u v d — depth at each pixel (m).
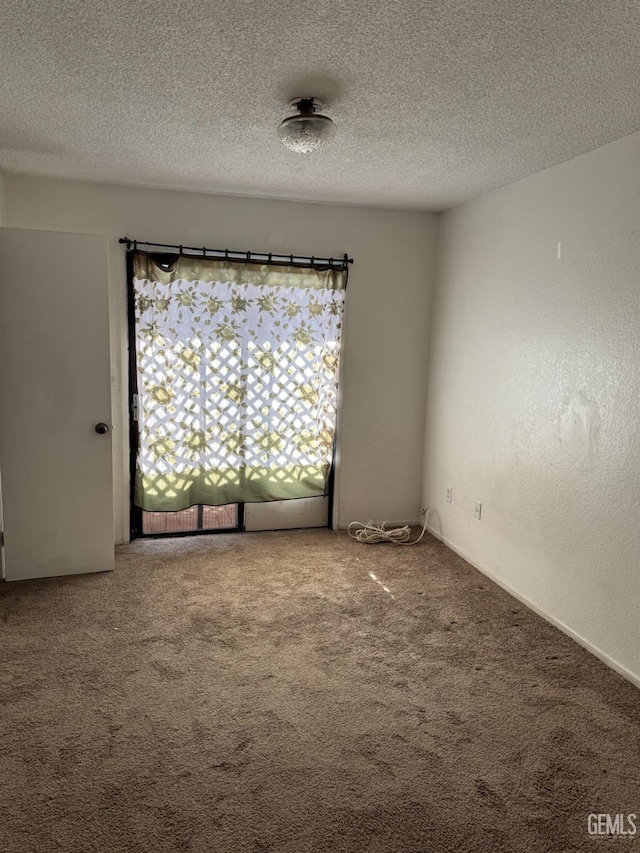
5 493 3.13
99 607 2.94
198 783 1.82
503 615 2.98
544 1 1.50
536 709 2.23
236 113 2.34
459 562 3.69
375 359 4.11
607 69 1.88
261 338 3.82
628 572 2.43
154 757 1.92
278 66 1.93
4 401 3.05
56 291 3.06
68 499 3.24
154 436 3.71
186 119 2.41
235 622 2.83
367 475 4.23
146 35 1.73
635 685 2.39
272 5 1.56
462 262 3.74
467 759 1.96
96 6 1.57
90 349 3.15
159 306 3.61
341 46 1.78
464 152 2.72
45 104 2.27
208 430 3.80
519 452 3.16
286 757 1.94
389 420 4.21
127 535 3.83
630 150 2.40
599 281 2.57
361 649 2.62
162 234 3.61
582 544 2.69
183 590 3.17
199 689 2.29
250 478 3.95
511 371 3.22
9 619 2.79
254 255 3.77
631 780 1.88
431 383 4.18
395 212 3.98
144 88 2.12
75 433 3.19
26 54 1.86
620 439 2.46
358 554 3.77
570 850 1.62
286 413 3.96
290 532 4.15
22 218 3.38
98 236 3.09
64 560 3.29
